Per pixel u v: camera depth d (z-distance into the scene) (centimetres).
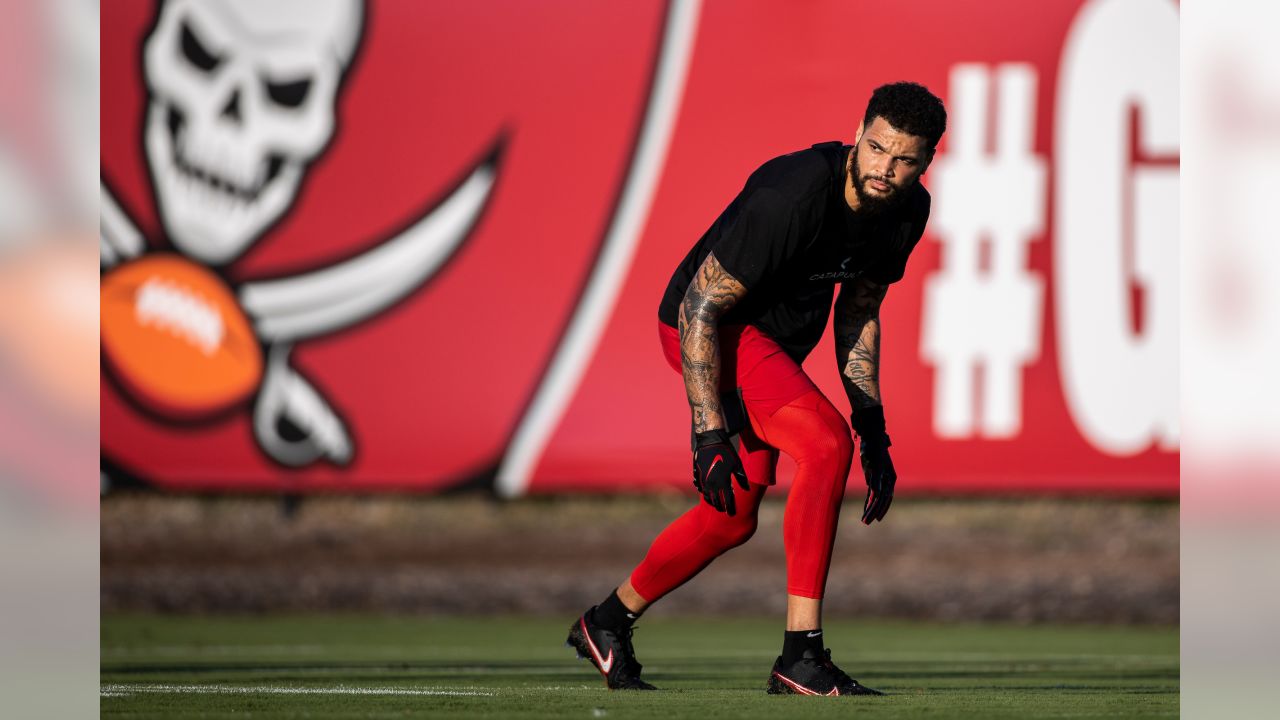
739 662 1731
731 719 912
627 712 958
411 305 2375
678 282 1157
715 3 2342
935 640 2105
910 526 3594
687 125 2348
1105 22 2352
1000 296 2361
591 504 3844
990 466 2359
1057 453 2359
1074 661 1756
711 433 1058
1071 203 2359
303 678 1398
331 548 3322
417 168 2370
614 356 2358
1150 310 2361
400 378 2375
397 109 2375
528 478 2362
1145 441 2359
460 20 2364
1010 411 2362
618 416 2355
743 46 2342
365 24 2373
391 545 3384
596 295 2358
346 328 2380
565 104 2358
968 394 2361
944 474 2359
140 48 2384
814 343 1161
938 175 2361
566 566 3117
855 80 2341
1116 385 2359
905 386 2361
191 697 1103
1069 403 2364
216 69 2384
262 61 2383
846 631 2273
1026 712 980
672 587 1178
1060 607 2586
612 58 2353
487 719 923
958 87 2348
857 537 3475
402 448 2375
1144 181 2359
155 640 2036
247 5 2380
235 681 1338
